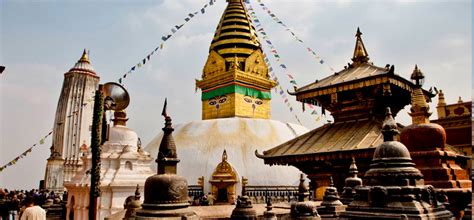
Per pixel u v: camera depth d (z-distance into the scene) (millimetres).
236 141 38188
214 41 49125
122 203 19500
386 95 19359
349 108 21969
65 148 55375
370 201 8164
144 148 43312
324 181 20625
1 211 22703
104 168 20172
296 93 23047
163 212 8117
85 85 59750
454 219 8336
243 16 49594
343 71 23688
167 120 9094
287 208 14484
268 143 38594
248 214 11148
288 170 36969
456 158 14773
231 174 33719
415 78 15727
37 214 13570
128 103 15688
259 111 45969
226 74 44750
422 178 8414
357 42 24109
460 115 25406
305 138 22219
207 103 47156
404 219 7445
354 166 14016
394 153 8422
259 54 47844
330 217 11891
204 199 30766
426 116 14961
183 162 37281
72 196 20672
